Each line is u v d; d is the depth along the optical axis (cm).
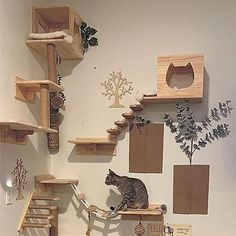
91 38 217
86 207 211
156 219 205
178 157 205
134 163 210
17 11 173
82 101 217
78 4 218
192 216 202
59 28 214
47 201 207
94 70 217
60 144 218
